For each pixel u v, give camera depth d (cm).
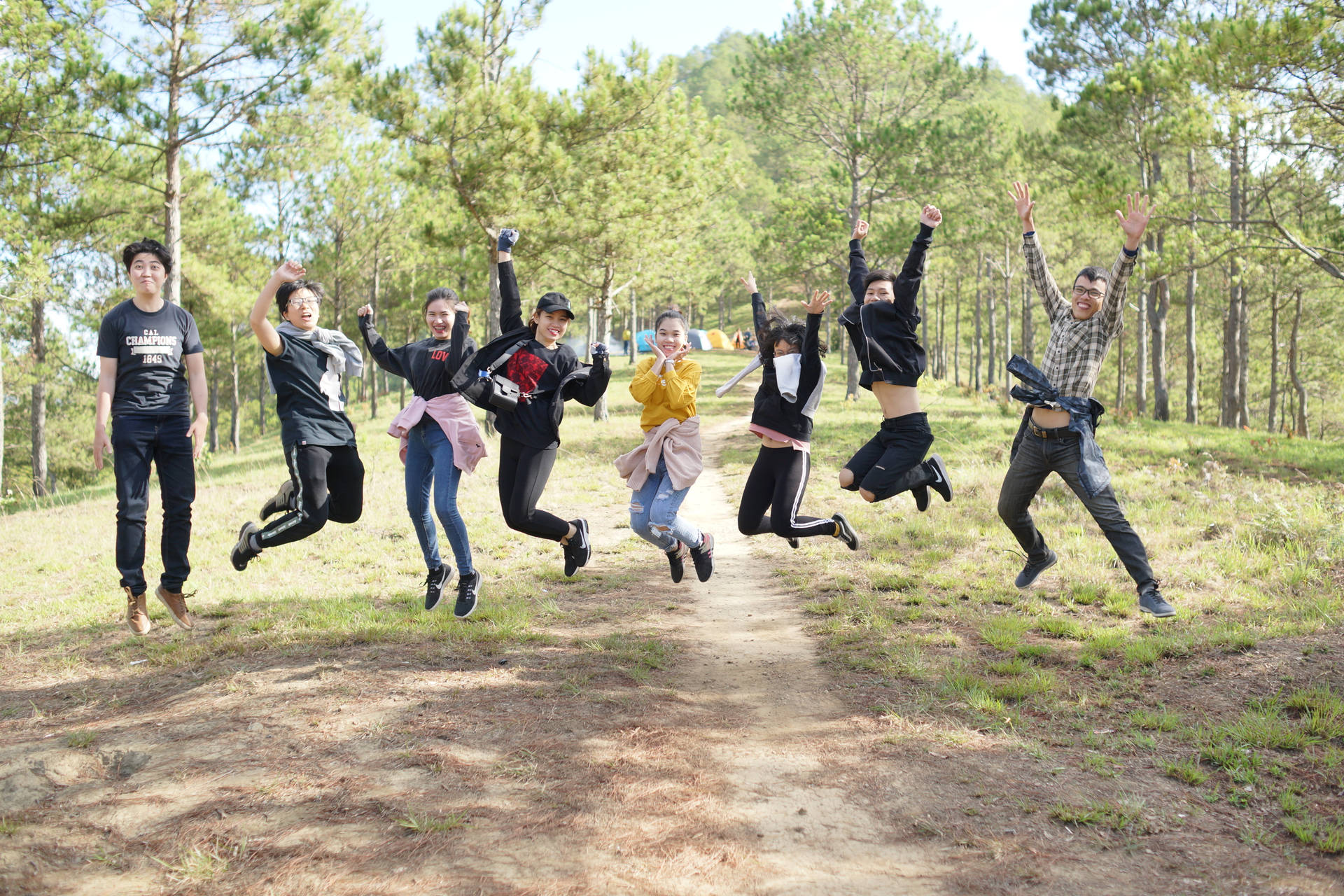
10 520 1366
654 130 2006
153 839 311
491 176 1733
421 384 547
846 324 543
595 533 1020
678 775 379
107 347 486
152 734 399
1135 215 496
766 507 551
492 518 1058
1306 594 593
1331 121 1370
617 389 3572
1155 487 1097
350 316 3334
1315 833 314
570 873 296
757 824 339
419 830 319
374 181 2750
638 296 4256
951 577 735
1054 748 403
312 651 530
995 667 509
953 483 1155
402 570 801
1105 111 1983
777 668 547
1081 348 519
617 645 576
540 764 380
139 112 1535
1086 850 313
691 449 538
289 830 317
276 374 504
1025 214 543
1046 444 528
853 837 328
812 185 3050
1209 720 415
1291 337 3148
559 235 2008
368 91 1627
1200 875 294
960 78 2602
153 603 666
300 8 1527
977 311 4253
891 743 415
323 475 501
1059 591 672
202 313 2388
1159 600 499
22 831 314
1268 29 1228
